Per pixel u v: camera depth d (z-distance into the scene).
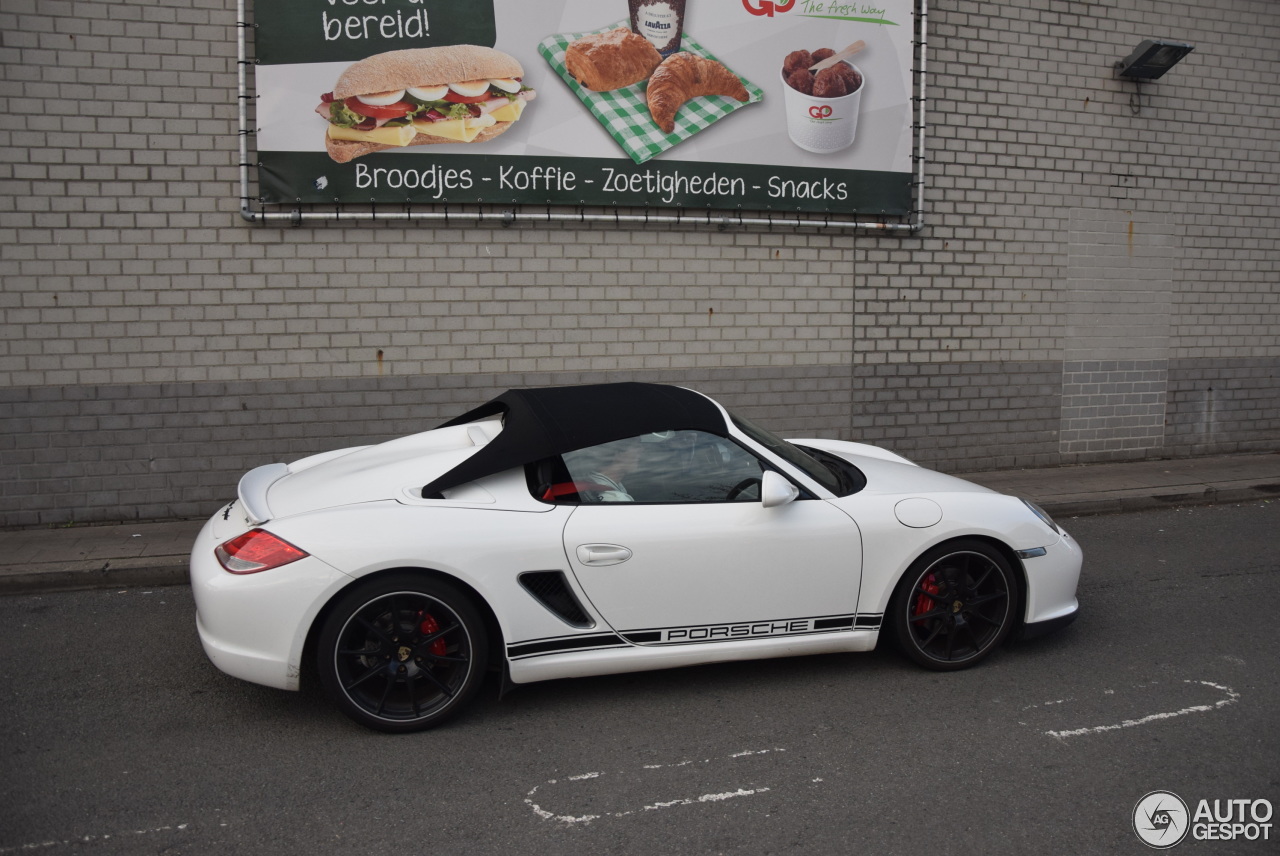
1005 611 4.22
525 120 7.24
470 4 7.05
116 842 2.87
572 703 3.90
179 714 3.83
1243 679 4.14
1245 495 7.93
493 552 3.58
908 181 8.19
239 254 6.92
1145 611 5.09
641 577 3.75
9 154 6.56
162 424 6.91
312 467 4.43
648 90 7.47
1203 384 9.45
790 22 7.75
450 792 3.17
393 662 3.57
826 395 8.23
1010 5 8.40
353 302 7.11
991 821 2.96
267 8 6.74
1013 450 8.83
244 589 3.46
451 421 4.78
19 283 6.64
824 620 3.99
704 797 3.12
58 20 6.54
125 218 6.74
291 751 3.48
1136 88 8.90
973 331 8.59
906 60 8.06
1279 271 9.62
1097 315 9.00
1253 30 9.23
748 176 7.78
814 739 3.55
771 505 3.78
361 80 6.92
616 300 7.61
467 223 7.25
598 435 3.94
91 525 6.81
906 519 4.05
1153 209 9.09
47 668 4.35
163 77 6.71
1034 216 8.69
